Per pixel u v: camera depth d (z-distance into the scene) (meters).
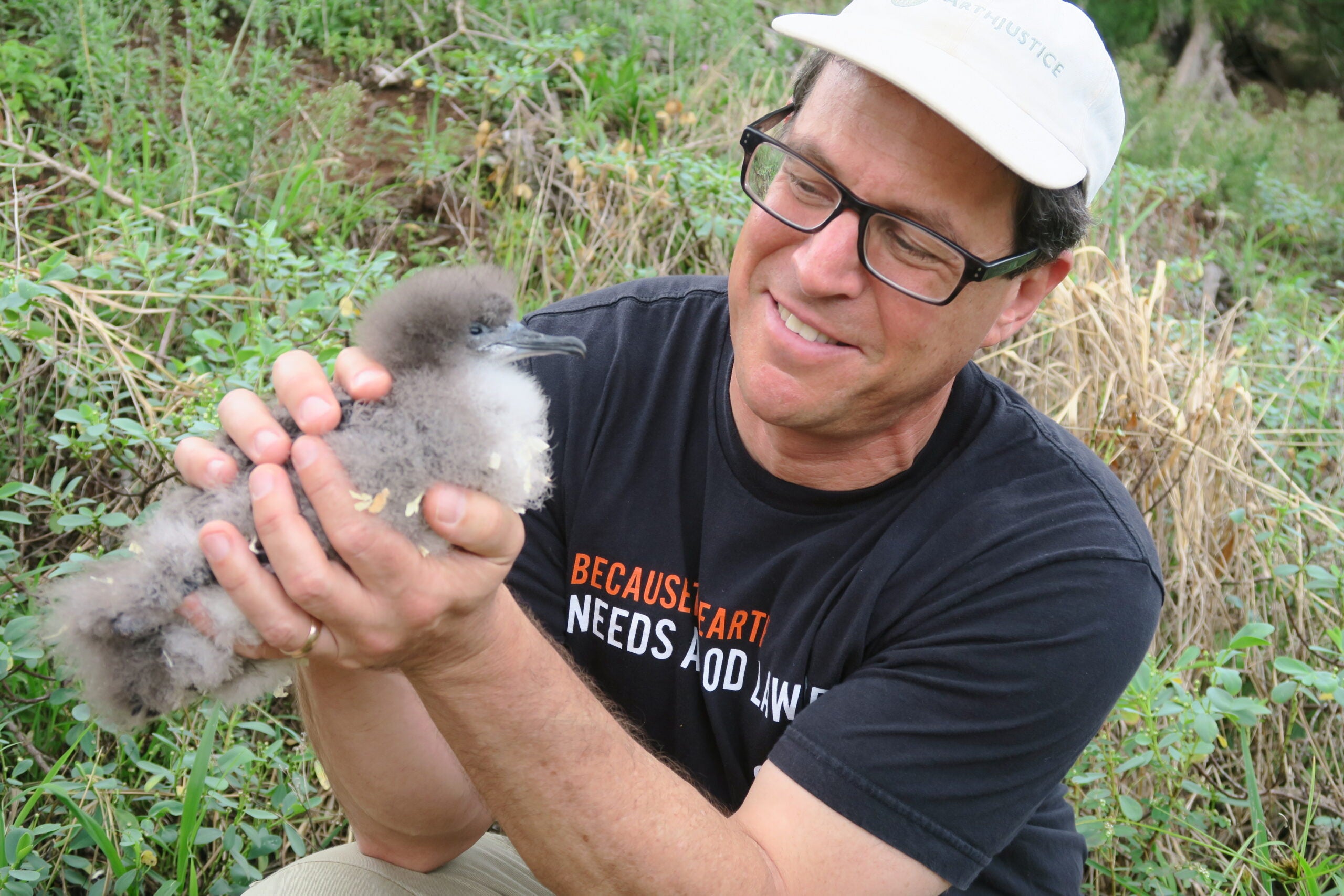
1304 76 3.87
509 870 1.01
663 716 1.00
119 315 1.42
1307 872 1.24
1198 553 1.50
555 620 1.00
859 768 0.87
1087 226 0.94
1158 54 3.45
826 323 0.89
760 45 2.40
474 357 0.89
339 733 0.90
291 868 0.96
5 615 1.15
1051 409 1.63
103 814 1.11
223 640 0.78
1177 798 1.29
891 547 0.94
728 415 0.98
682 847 0.82
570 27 2.12
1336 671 1.42
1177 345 1.71
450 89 1.87
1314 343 1.87
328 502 0.74
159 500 1.22
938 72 0.86
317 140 1.75
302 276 1.46
